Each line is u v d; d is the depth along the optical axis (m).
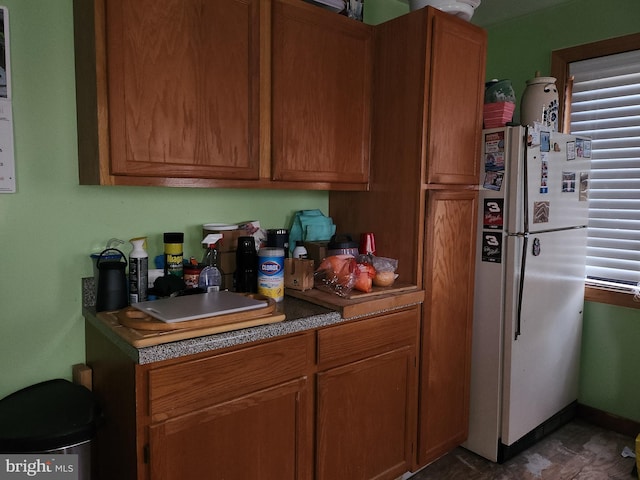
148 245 1.86
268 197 2.21
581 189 2.54
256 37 1.71
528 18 2.90
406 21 1.97
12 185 1.53
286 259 1.99
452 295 2.15
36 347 1.63
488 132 2.19
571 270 2.55
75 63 1.60
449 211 2.08
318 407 1.68
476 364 2.31
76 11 1.54
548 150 2.26
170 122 1.53
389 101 2.06
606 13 2.57
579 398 2.82
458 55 2.04
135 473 1.31
